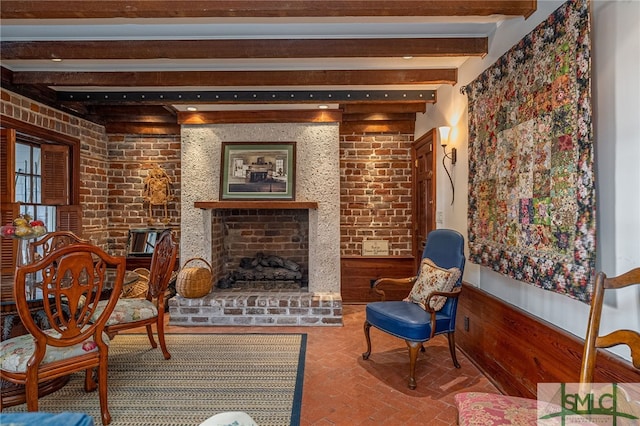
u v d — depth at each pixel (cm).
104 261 203
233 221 471
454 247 278
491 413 139
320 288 405
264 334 351
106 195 471
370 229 479
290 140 409
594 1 162
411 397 235
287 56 273
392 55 271
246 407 222
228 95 365
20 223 242
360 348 316
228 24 248
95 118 445
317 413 216
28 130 341
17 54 269
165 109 432
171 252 289
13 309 213
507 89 221
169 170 476
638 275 130
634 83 143
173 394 237
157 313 286
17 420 109
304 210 471
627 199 147
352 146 477
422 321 249
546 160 184
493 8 206
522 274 204
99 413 216
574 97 164
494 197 237
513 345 226
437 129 372
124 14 209
